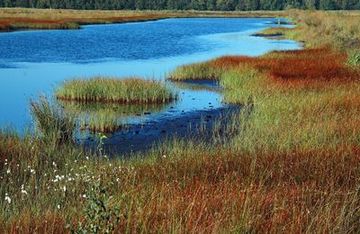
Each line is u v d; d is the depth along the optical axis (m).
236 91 26.95
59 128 17.77
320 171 11.55
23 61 43.88
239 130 19.56
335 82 26.69
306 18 80.38
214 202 8.91
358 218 8.24
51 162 14.23
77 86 26.53
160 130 20.27
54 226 7.97
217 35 78.19
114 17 118.38
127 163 14.09
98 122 20.14
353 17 68.94
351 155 12.90
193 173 12.14
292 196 9.41
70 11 142.62
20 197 10.80
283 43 62.69
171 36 75.19
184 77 34.94
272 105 21.31
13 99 26.27
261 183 10.59
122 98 26.20
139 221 7.78
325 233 7.53
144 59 47.06
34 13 113.94
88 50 54.25
